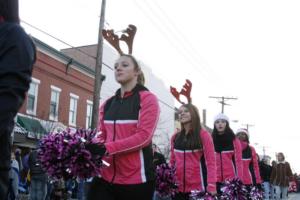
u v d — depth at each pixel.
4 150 2.07
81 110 27.47
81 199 11.78
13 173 10.53
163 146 40.72
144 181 4.05
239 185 7.21
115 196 4.16
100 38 19.00
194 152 6.16
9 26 2.10
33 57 2.17
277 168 16.81
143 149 4.09
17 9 2.21
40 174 10.84
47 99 24.03
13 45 2.04
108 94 33.72
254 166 10.40
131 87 4.29
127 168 4.04
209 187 6.03
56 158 3.69
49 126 22.62
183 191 6.21
